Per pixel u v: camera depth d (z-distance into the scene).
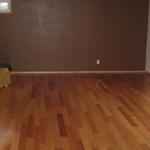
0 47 7.38
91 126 3.94
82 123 4.05
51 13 7.37
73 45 7.59
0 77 6.03
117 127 3.92
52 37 7.48
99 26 7.57
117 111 4.60
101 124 4.02
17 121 4.09
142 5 7.63
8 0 7.18
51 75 7.40
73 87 6.18
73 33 7.53
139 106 4.88
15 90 5.87
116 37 7.69
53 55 7.57
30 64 7.54
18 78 7.02
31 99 5.22
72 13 7.43
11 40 7.37
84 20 7.50
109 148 3.26
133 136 3.62
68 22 7.46
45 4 7.31
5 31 7.31
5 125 3.93
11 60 7.46
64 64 7.65
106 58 7.75
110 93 5.71
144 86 6.35
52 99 5.24
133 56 7.82
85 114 4.44
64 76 7.30
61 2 7.35
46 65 7.59
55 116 4.32
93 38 7.62
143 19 7.70
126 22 7.64
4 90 5.86
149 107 4.83
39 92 5.73
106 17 7.55
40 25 7.38
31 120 4.14
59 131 3.74
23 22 7.32
